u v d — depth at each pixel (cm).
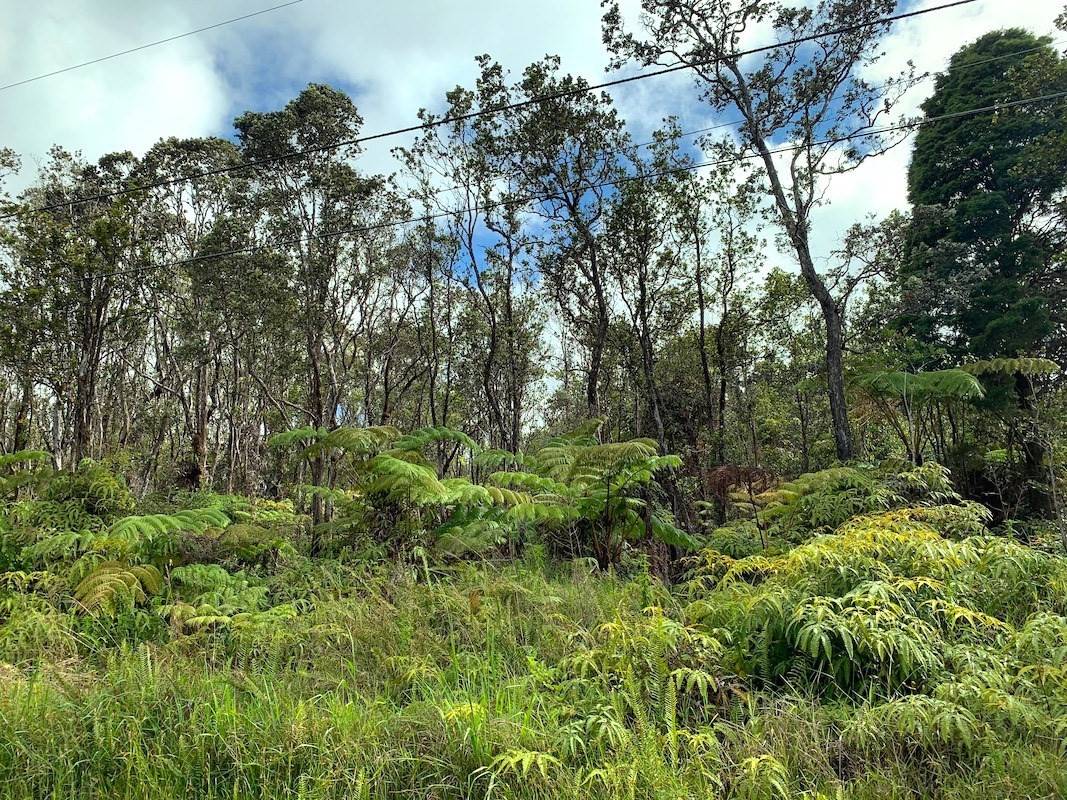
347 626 461
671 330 1617
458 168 1435
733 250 1628
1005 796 247
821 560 406
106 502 709
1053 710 296
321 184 1430
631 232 1284
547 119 1231
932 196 1482
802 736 293
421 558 697
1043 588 398
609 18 1204
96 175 1762
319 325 1459
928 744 279
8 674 364
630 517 784
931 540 419
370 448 789
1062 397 1184
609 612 462
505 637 441
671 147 1284
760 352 1834
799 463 1775
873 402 1091
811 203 1164
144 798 270
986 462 1068
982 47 1452
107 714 322
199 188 1862
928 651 322
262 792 277
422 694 368
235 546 662
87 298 1268
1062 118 1264
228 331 1686
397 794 277
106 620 476
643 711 312
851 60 1119
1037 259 1301
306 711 323
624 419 1969
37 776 281
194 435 1936
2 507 657
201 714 329
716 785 271
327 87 1430
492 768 278
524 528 829
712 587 605
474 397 1966
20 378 1323
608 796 258
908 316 1375
